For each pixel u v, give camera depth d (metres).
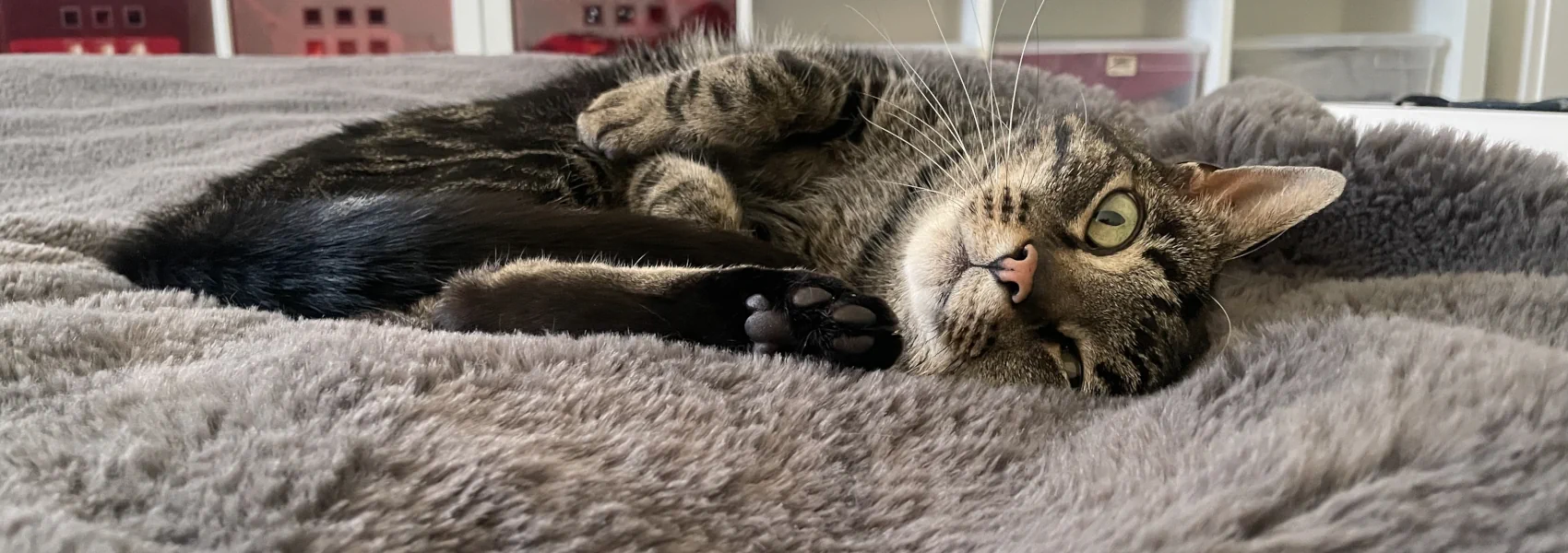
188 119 0.96
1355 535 0.25
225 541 0.25
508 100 0.70
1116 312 0.51
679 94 0.58
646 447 0.31
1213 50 1.46
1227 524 0.26
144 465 0.28
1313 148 0.63
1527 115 0.78
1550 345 0.42
